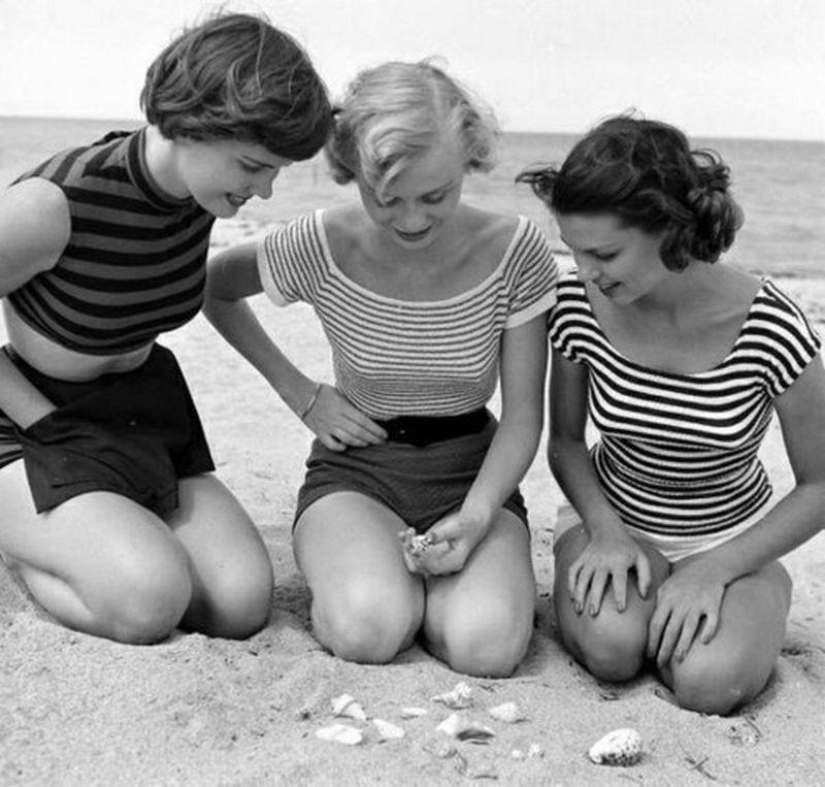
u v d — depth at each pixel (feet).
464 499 8.86
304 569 8.58
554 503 11.94
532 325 8.74
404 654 8.38
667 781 6.84
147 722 6.89
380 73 7.81
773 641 8.00
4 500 8.34
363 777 6.52
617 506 8.77
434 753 6.84
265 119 7.27
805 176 77.97
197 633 8.36
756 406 8.14
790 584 8.59
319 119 7.54
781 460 13.32
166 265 8.18
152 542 7.97
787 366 7.93
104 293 8.05
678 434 8.17
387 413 8.98
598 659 8.16
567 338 8.50
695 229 7.49
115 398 8.50
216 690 7.29
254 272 9.10
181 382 9.07
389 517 8.80
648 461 8.46
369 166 7.54
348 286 8.63
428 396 8.84
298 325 18.48
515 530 8.81
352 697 7.50
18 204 7.73
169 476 8.64
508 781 6.64
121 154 7.83
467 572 8.36
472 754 6.89
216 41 7.36
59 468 8.20
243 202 7.93
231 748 6.79
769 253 40.55
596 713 7.59
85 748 6.66
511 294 8.64
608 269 7.56
